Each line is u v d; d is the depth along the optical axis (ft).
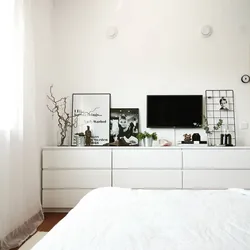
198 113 12.94
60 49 13.32
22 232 9.17
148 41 13.19
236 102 13.00
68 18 13.38
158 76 13.15
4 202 7.83
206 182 11.44
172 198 5.72
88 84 13.28
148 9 13.20
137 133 12.96
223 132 12.89
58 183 11.64
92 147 11.68
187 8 13.12
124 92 13.21
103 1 13.30
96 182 11.62
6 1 8.00
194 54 13.10
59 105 13.23
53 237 3.46
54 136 13.10
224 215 4.54
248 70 13.01
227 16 13.09
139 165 11.58
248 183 11.35
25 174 9.73
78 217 4.34
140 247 3.14
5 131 7.88
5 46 7.95
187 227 3.91
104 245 3.19
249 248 3.14
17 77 8.80
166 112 13.03
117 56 13.24
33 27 10.75
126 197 5.74
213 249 3.10
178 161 11.52
